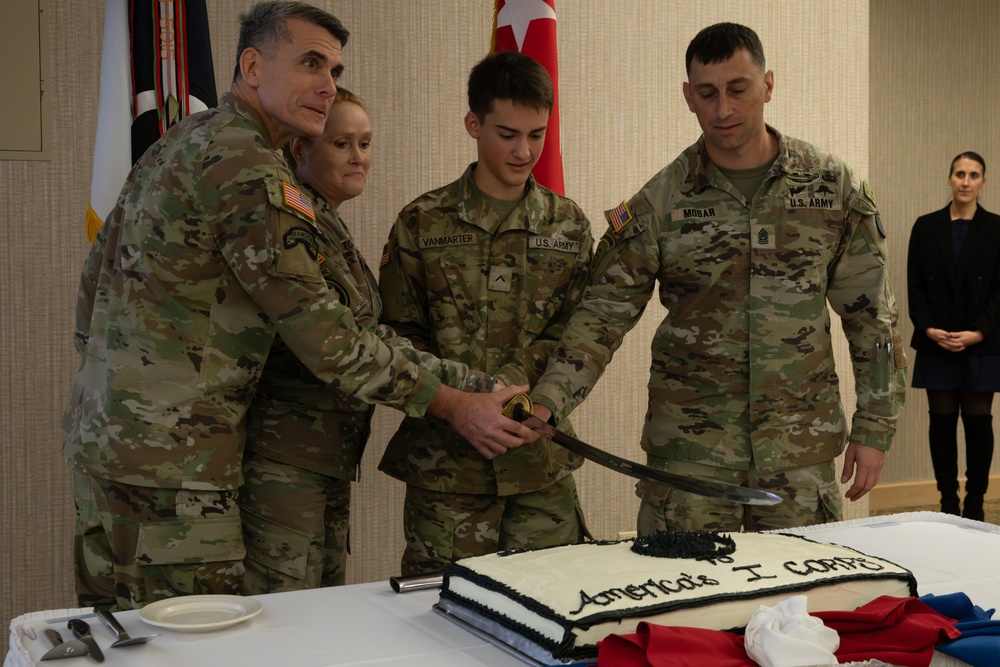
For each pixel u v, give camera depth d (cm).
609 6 314
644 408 328
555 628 88
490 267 193
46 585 261
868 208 181
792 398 180
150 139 217
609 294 189
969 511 421
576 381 185
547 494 195
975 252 411
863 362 186
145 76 218
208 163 146
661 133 325
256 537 172
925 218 423
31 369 257
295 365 177
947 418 421
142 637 96
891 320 184
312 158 194
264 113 162
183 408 145
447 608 105
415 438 194
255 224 144
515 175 190
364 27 284
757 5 335
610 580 97
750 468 180
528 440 170
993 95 511
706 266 181
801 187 179
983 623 93
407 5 289
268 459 174
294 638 97
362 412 187
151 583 145
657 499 185
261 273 144
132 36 220
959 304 411
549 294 197
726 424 181
